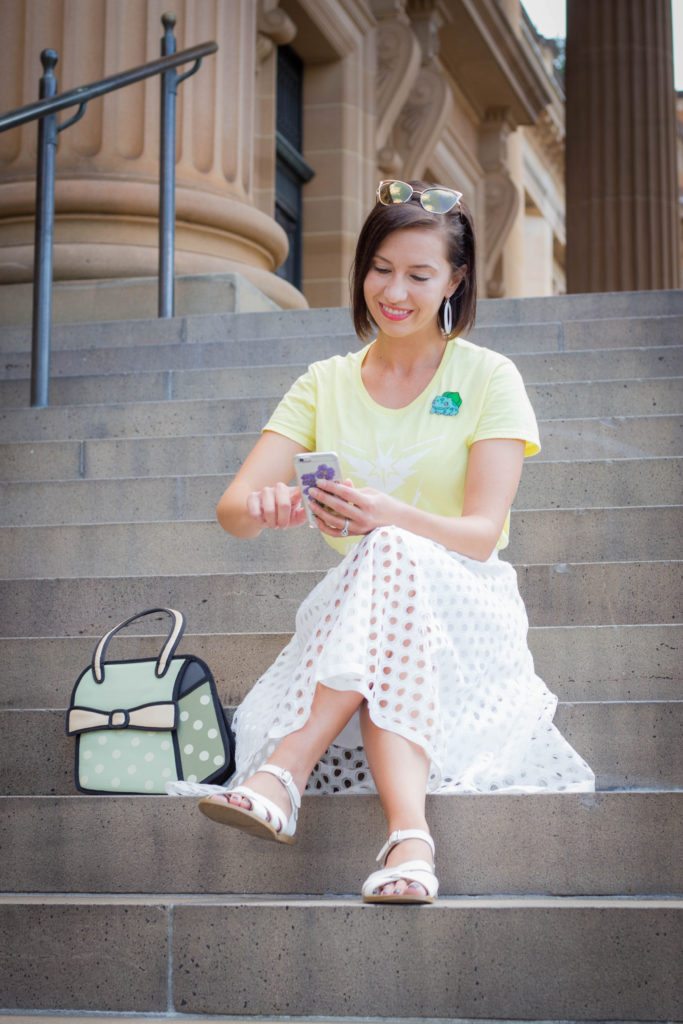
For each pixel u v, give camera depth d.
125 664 2.88
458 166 15.42
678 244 13.01
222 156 7.38
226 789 2.62
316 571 3.49
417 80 13.00
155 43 7.21
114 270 6.72
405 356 2.89
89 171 6.98
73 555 3.91
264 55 10.38
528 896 2.44
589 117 12.85
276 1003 2.26
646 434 4.20
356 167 11.80
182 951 2.30
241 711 2.72
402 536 2.50
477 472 2.77
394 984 2.23
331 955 2.25
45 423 4.83
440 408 2.85
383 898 2.23
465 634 2.56
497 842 2.46
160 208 6.04
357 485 2.85
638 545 3.61
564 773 2.67
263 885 2.52
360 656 2.38
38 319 5.06
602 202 12.75
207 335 5.60
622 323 4.99
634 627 3.09
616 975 2.19
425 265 2.75
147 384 5.05
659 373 4.69
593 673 3.08
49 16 7.14
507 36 14.51
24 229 6.91
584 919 2.21
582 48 12.94
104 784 2.78
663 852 2.44
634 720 2.84
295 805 2.37
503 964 2.21
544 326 5.03
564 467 3.94
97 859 2.59
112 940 2.33
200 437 4.44
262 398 4.67
